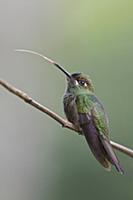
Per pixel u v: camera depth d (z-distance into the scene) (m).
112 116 15.13
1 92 14.88
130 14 17.55
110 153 7.18
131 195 14.43
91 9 18.06
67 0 17.83
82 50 17.25
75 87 7.77
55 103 15.92
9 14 15.23
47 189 15.04
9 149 14.87
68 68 17.02
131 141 14.81
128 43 16.52
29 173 14.98
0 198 14.68
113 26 17.48
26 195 14.88
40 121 15.17
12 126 14.94
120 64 16.00
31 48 15.65
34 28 15.67
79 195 14.80
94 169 14.69
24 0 15.48
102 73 15.99
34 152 15.10
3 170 14.69
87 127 7.46
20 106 15.01
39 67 15.72
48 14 16.62
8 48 15.20
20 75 15.36
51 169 15.07
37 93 15.60
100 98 15.54
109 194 14.61
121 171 7.04
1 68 15.12
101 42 17.08
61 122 7.29
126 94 15.38
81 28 17.81
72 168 14.90
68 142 15.04
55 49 16.84
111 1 18.00
